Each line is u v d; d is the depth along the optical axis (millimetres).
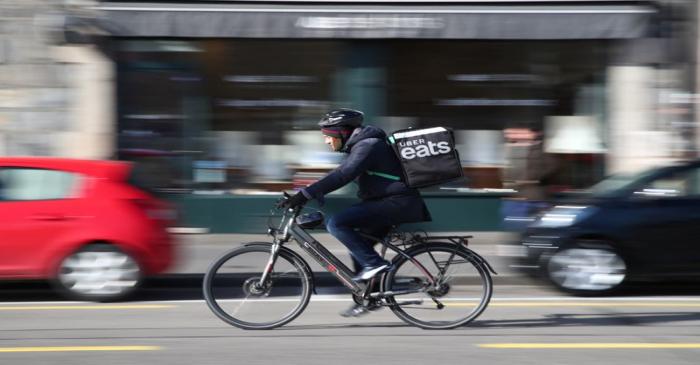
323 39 41875
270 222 23391
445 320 23109
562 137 43344
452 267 23062
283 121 43031
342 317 24844
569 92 43125
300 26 40250
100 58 41062
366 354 20281
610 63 42688
